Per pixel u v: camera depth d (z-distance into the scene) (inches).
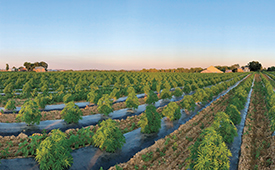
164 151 375.6
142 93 1117.7
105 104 561.0
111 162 333.7
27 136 414.3
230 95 1104.2
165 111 530.0
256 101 924.0
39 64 5364.2
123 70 4975.4
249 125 535.8
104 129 342.6
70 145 372.5
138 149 385.7
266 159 351.3
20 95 883.4
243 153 370.3
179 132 469.1
